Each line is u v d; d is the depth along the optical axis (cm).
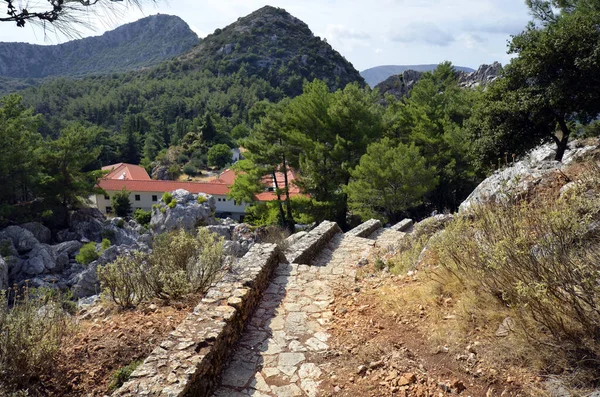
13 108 3397
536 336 352
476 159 1912
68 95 14838
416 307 494
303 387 380
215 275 631
